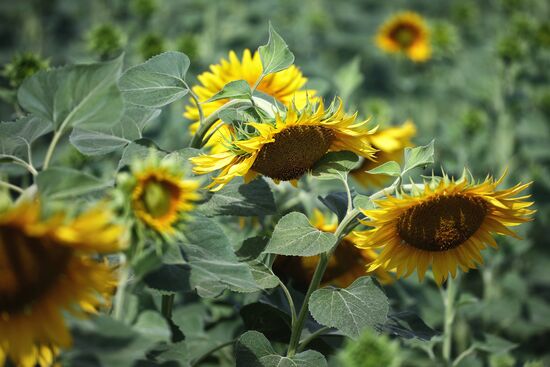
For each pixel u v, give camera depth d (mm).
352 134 1192
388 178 1823
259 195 1223
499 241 2291
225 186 1229
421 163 1187
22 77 1691
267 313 1337
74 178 962
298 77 1362
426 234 1192
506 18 4598
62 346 926
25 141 1148
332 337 1422
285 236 1196
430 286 2057
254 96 1251
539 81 3309
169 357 1083
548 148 3164
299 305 1375
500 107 3117
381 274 1430
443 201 1178
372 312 1177
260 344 1218
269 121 1182
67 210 902
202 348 1480
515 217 1207
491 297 2299
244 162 1163
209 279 1056
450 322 1744
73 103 1021
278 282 1244
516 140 3184
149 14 3354
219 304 1674
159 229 966
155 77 1210
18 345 925
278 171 1200
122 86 1201
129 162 1158
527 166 3154
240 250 1256
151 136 2252
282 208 1683
